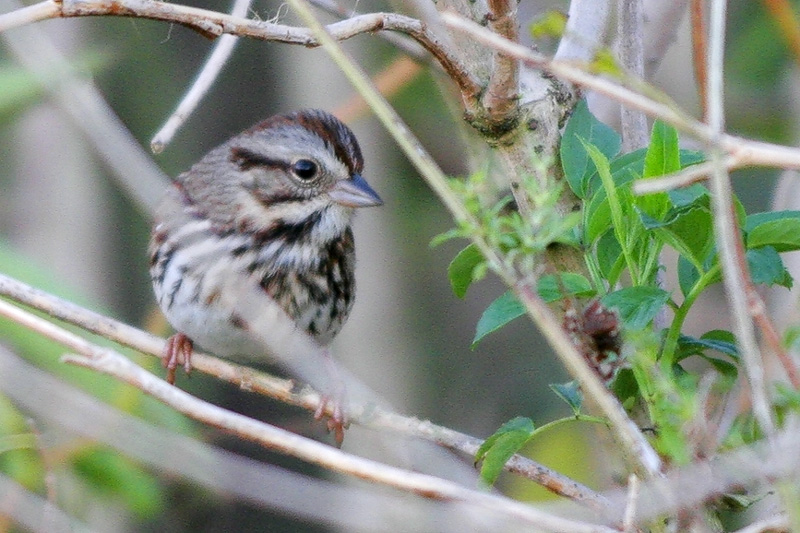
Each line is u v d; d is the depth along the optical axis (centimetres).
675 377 752
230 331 1060
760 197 1271
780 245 739
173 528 1352
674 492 669
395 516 810
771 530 664
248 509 1391
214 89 1494
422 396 1493
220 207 1099
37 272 1144
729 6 1377
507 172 860
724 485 664
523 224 731
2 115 1243
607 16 907
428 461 845
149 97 1479
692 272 775
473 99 848
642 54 897
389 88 1325
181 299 1066
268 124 1128
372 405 894
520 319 1554
